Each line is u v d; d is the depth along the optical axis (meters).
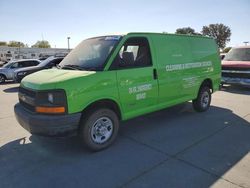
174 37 5.75
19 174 3.69
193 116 6.59
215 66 7.17
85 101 4.06
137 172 3.70
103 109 4.38
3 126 5.96
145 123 6.02
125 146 4.64
